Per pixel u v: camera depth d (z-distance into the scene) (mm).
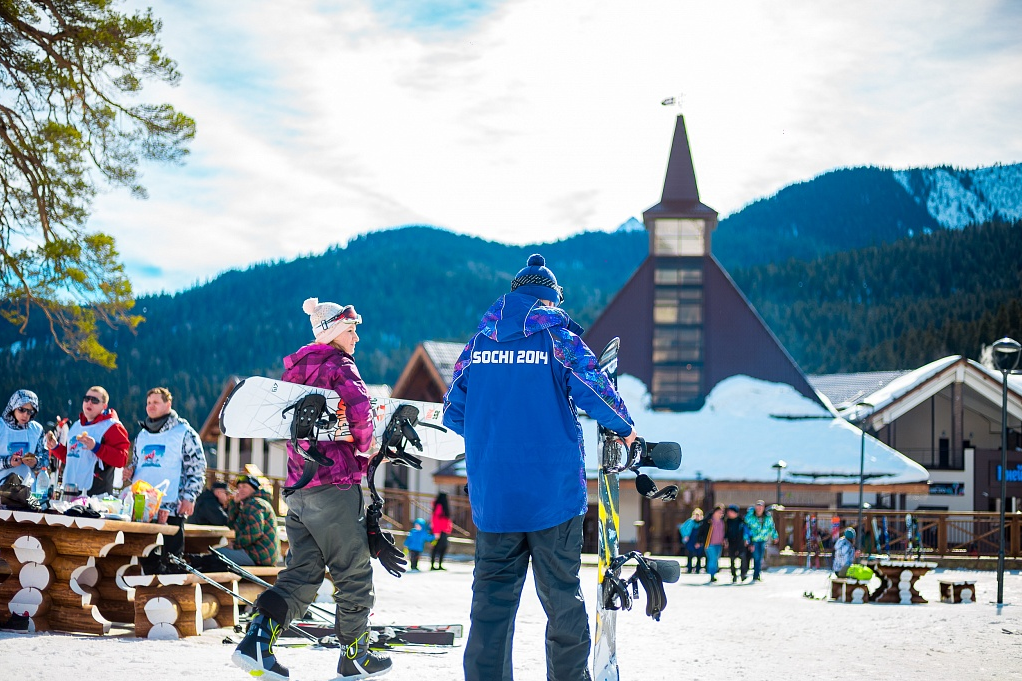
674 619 9945
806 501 37219
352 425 4469
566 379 3924
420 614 9492
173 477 7492
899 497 42031
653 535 35938
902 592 13656
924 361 116000
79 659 5371
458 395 4105
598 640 3979
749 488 35531
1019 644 8016
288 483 4547
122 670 5039
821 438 37375
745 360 39875
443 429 5195
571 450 3908
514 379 3893
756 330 40062
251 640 4277
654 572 4000
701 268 40344
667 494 4090
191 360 130875
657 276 40438
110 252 19641
